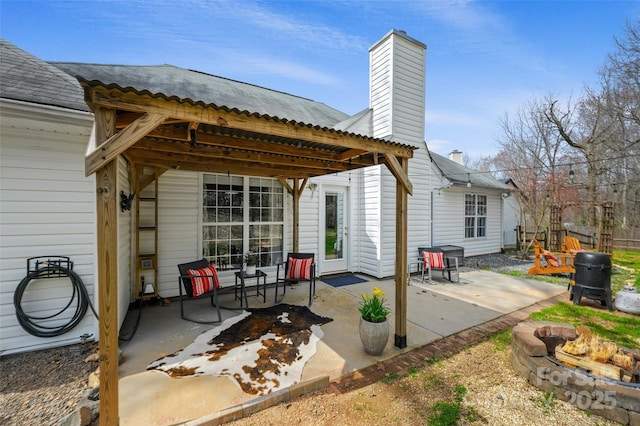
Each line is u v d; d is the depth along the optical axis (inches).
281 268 243.9
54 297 127.3
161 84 221.1
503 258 377.7
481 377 106.4
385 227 259.9
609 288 183.3
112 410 72.0
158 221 195.8
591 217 559.5
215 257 217.0
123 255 156.2
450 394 96.3
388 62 263.0
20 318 119.2
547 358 102.9
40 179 125.0
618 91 516.1
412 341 135.2
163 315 167.2
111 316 72.2
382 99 269.7
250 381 101.0
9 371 107.1
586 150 560.4
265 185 237.6
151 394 93.1
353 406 90.0
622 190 596.4
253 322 155.9
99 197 71.2
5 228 120.1
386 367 112.3
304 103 322.0
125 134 72.5
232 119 89.0
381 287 230.4
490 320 162.9
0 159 119.7
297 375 105.2
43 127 122.4
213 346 127.6
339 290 221.6
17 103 109.1
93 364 112.3
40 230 125.0
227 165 184.7
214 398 91.4
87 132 129.4
